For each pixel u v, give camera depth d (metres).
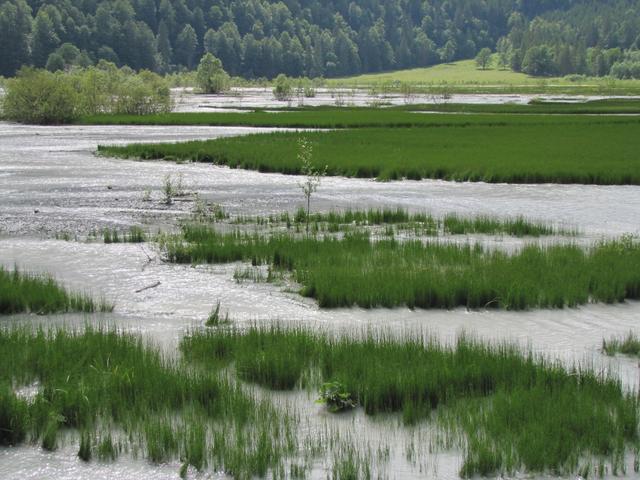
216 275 28.72
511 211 43.25
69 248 32.47
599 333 22.33
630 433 15.14
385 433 15.39
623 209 43.88
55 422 14.88
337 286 25.27
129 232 36.03
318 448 14.59
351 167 58.34
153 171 59.62
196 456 13.90
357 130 94.94
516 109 149.75
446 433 15.31
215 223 38.97
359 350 19.08
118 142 83.06
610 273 27.14
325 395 16.62
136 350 18.86
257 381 17.95
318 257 29.95
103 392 16.36
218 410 15.83
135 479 13.51
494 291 25.25
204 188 51.12
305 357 18.95
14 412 15.07
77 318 23.20
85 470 13.77
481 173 56.03
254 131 97.31
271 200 46.59
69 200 45.09
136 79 144.00
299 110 146.88
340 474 13.45
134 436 14.96
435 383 16.98
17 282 25.20
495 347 20.50
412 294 24.94
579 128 98.94
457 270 27.77
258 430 15.26
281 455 14.30
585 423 15.23
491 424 15.18
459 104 172.75
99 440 14.79
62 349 18.80
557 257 29.98
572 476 13.79
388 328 22.39
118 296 25.75
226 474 13.68
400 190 51.12
